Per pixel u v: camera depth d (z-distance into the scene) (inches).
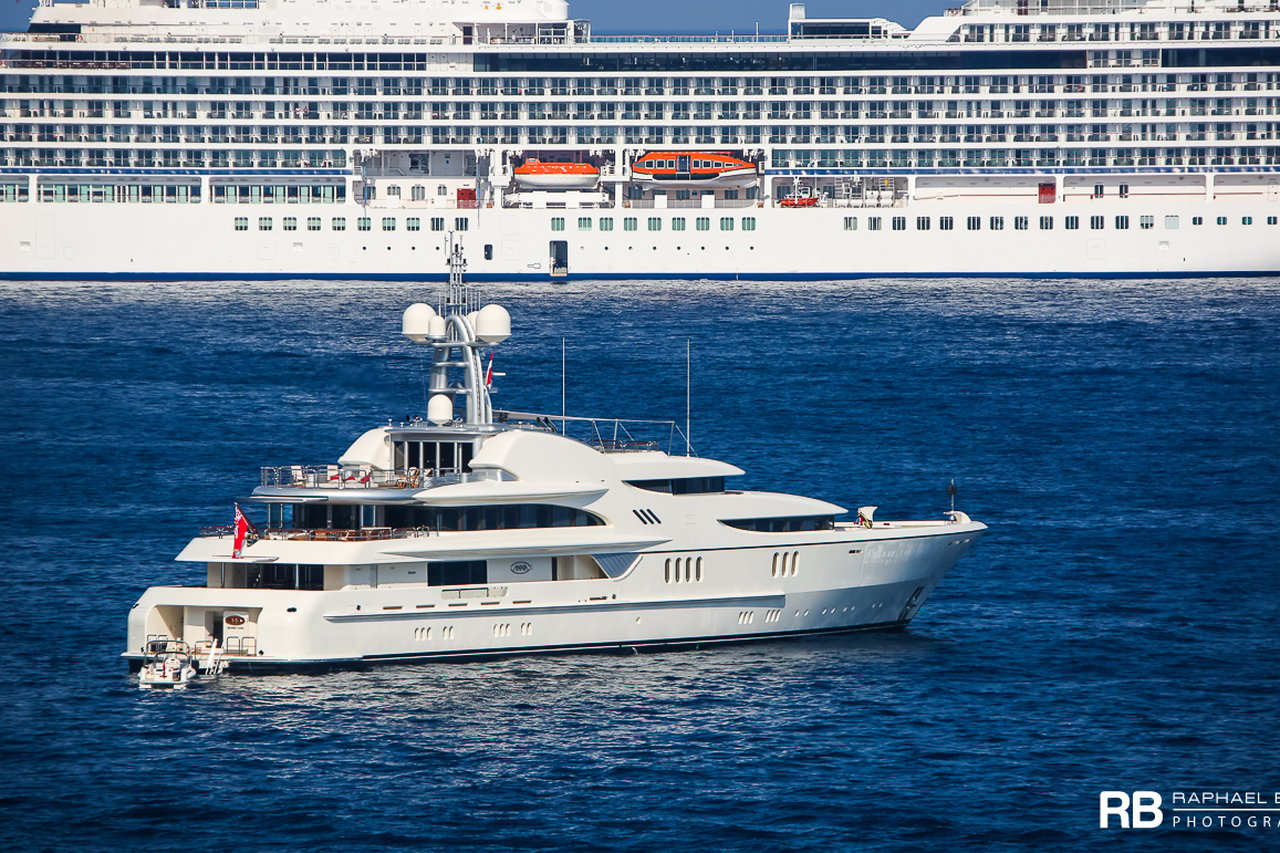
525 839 7377.0
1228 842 7436.0
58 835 7391.7
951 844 7372.1
